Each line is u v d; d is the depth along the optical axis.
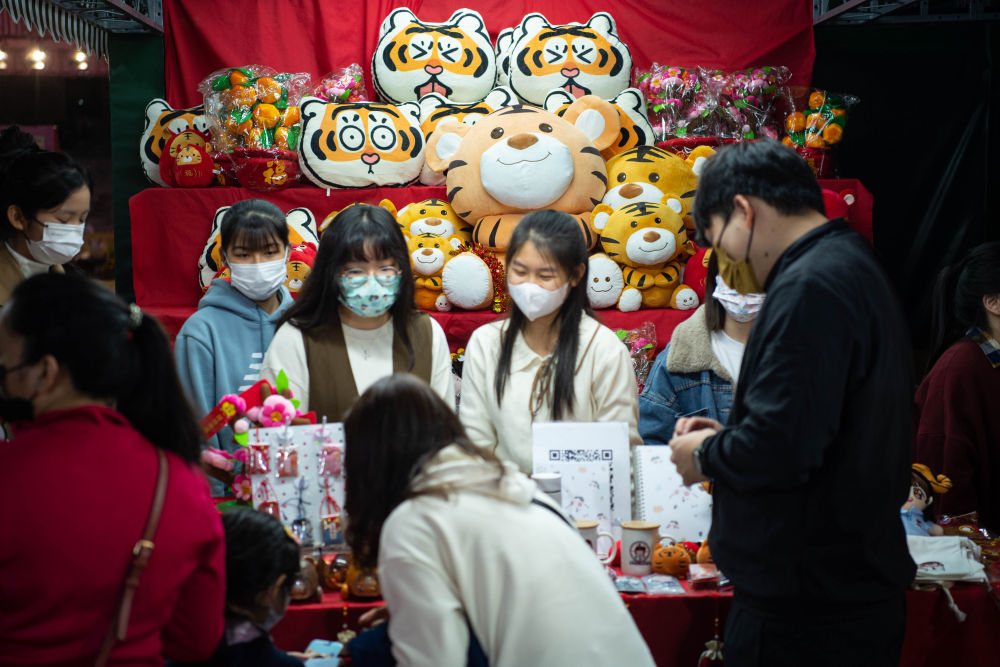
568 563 1.38
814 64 4.22
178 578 1.29
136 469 1.27
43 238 2.13
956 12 4.20
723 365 2.43
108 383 1.27
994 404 2.66
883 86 4.23
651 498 2.17
